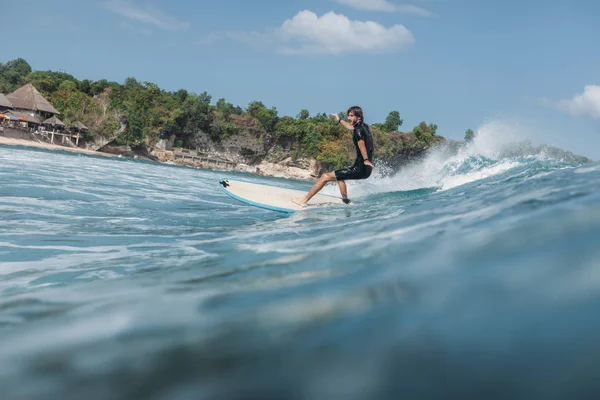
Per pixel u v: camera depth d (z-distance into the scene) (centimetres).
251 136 10362
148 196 895
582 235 131
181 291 158
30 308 167
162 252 356
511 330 74
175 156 9519
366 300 106
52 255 365
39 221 538
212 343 92
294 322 97
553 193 259
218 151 10319
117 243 423
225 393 68
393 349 75
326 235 308
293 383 68
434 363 68
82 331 118
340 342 81
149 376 80
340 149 10375
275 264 197
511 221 188
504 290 95
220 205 838
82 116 8362
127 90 10612
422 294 104
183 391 71
